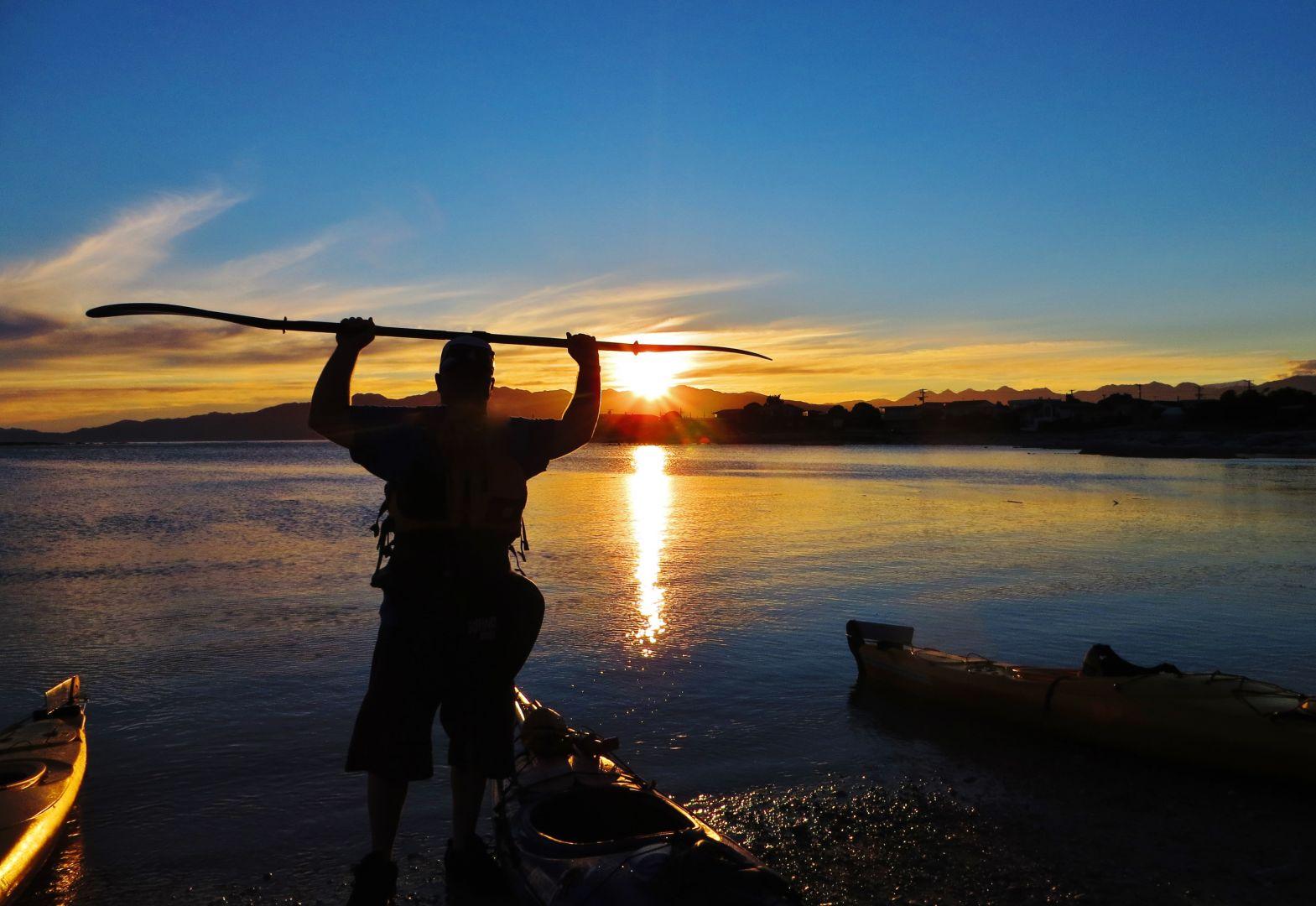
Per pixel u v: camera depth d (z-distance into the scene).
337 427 3.06
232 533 20.41
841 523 23.03
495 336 3.30
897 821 4.76
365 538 19.28
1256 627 10.09
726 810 4.94
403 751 3.09
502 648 3.22
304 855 4.44
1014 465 70.56
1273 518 24.56
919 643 9.27
